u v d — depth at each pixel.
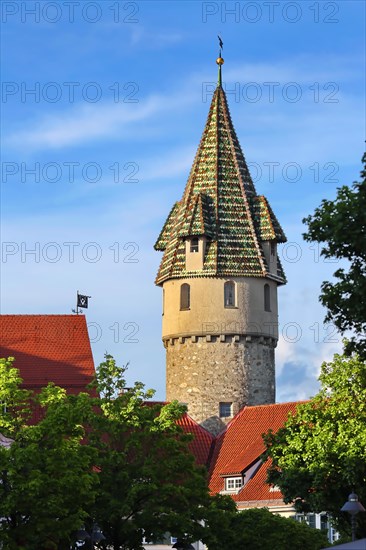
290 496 84.88
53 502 72.44
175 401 89.94
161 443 87.31
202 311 125.88
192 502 87.69
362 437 82.38
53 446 75.06
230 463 119.62
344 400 84.88
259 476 116.94
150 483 84.88
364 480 82.69
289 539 89.69
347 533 86.69
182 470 87.31
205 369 125.81
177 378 127.00
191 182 130.12
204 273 125.88
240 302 126.38
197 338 126.12
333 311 63.50
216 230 127.25
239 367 125.88
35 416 113.75
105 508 83.81
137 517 85.00
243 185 129.62
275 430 119.81
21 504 72.38
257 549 89.81
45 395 86.50
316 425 84.69
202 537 86.88
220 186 129.00
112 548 92.50
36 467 73.50
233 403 125.38
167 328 128.12
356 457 82.00
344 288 62.16
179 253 127.56
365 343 63.81
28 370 120.38
